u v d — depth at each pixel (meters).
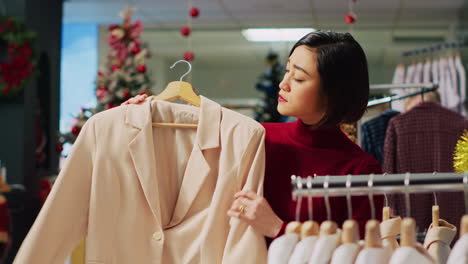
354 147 2.08
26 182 5.13
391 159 3.75
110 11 8.09
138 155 1.87
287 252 1.44
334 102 1.94
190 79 9.42
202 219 1.89
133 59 4.63
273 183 2.01
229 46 9.32
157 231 1.87
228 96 9.38
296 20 8.63
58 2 6.26
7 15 4.92
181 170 2.00
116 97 4.45
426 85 3.70
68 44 8.88
